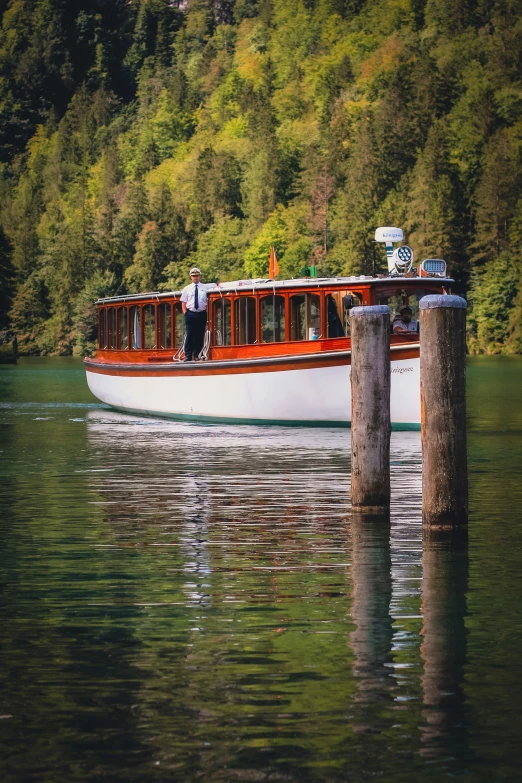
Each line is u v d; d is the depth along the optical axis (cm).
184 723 729
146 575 1159
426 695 778
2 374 7800
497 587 1091
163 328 3572
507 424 3294
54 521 1507
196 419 3378
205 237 19175
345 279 2988
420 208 16025
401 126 18850
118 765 669
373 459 1539
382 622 962
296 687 795
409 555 1248
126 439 2809
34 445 2656
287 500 1692
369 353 1519
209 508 1616
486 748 691
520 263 14850
